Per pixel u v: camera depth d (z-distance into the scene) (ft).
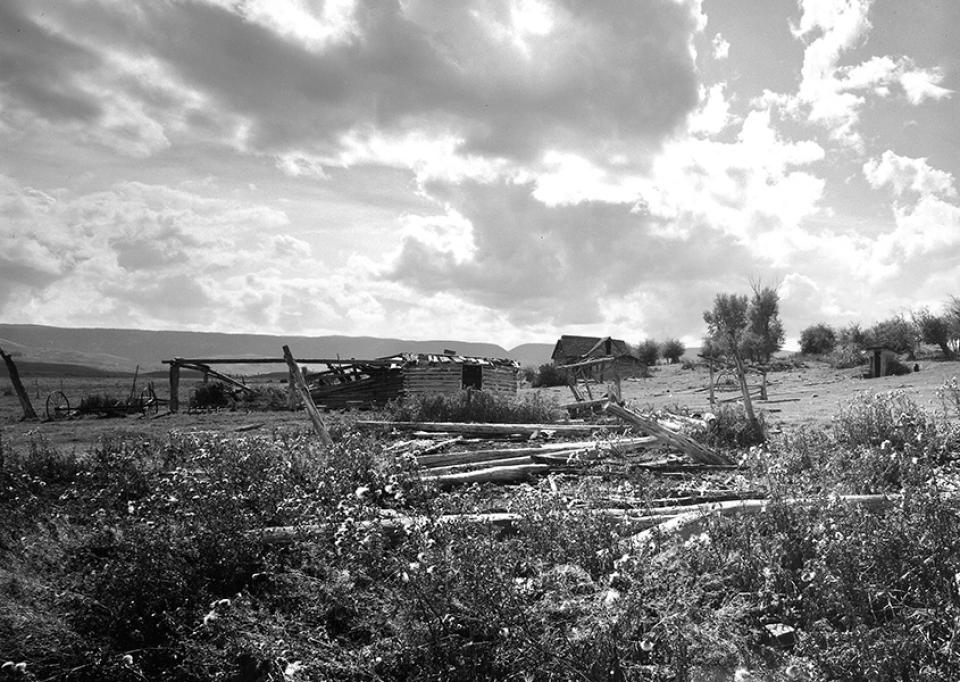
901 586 15.46
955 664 12.60
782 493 21.30
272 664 15.70
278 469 29.55
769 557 17.78
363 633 17.58
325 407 123.34
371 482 27.76
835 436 39.37
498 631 14.57
